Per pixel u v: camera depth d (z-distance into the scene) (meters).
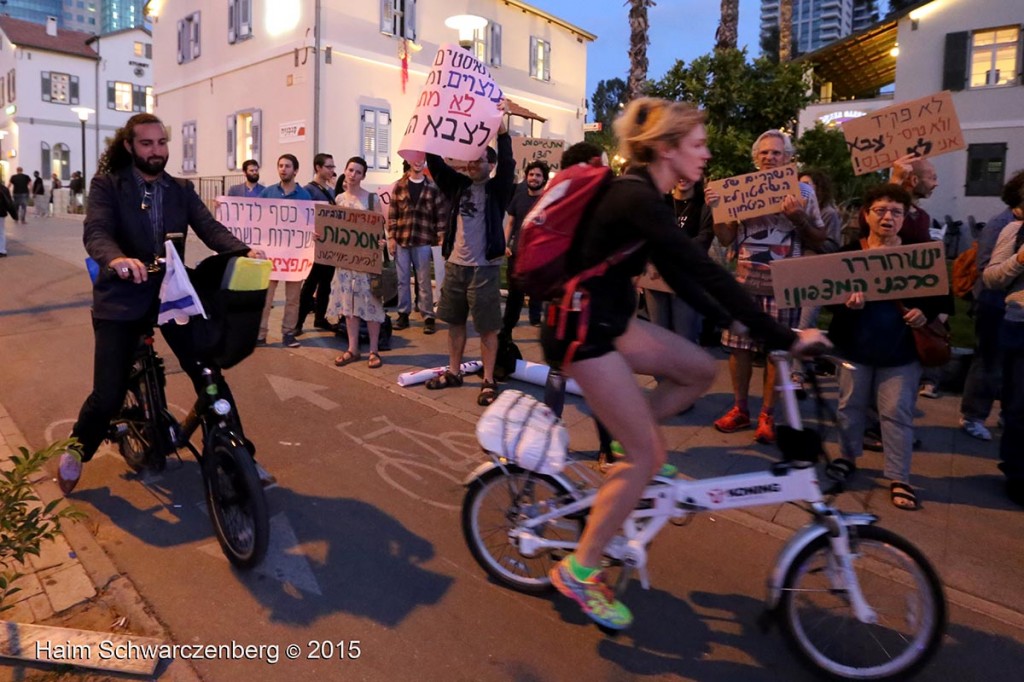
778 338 2.58
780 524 3.93
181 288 3.30
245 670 2.78
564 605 3.22
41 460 2.78
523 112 14.59
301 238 6.73
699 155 2.68
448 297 5.72
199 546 3.58
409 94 18.27
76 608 3.08
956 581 3.45
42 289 9.64
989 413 5.30
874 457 4.87
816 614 2.85
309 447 4.78
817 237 4.74
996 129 19.06
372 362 6.45
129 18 167.12
